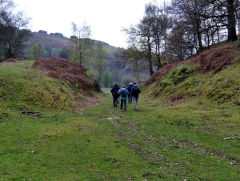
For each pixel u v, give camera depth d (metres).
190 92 15.83
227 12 19.28
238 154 6.12
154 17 32.84
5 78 14.06
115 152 6.27
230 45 18.03
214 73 15.70
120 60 38.38
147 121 10.70
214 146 6.89
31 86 14.23
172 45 28.28
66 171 4.93
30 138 7.21
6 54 36.38
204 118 9.92
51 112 12.12
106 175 4.77
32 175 4.62
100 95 29.36
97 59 51.00
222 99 12.05
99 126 9.46
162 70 28.20
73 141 7.12
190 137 7.98
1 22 34.22
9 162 5.24
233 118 9.14
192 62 20.56
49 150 6.21
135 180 4.56
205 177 4.78
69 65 28.45
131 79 94.38
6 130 7.98
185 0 22.48
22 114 10.69
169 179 4.64
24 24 37.03
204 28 21.67
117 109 15.15
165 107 14.52
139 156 6.07
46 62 24.17
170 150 6.67
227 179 4.67
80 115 12.36
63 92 16.53
